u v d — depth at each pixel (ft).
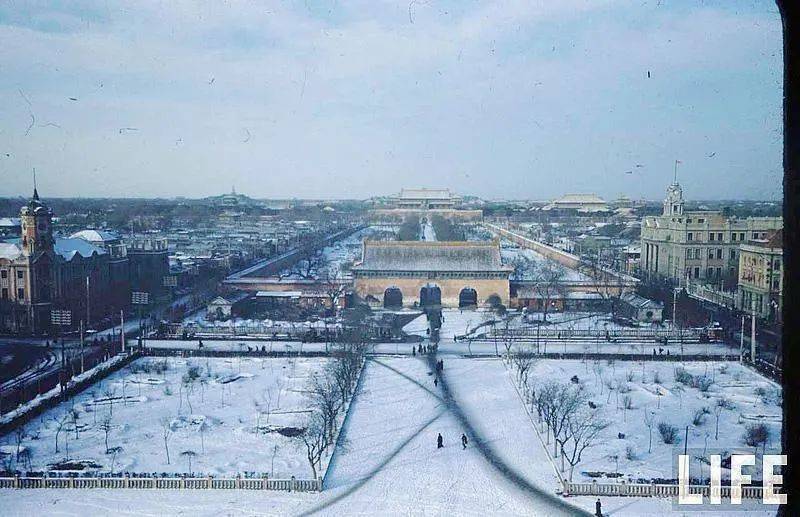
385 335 442.09
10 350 396.57
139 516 188.75
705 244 607.37
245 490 208.33
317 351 391.65
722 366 353.72
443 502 199.72
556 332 442.09
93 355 382.01
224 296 535.60
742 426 259.80
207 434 254.47
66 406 287.28
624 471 217.56
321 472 219.41
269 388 315.58
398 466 226.99
